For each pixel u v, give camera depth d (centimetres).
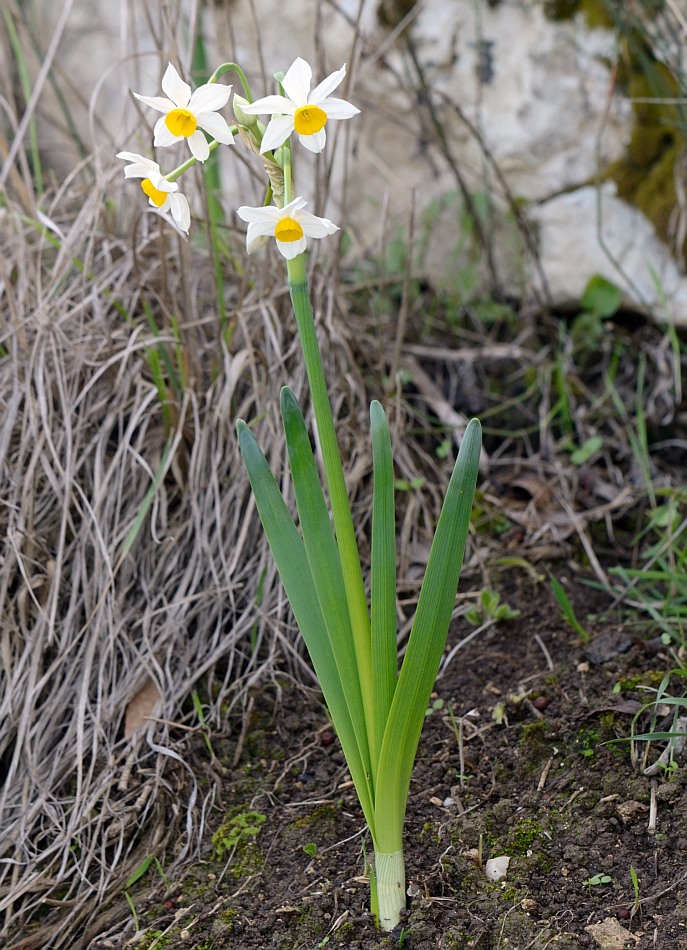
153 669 88
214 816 83
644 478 100
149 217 100
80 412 94
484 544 98
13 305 93
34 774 83
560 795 80
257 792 84
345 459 98
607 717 83
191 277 102
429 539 97
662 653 87
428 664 71
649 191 113
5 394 95
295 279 69
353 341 106
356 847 80
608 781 79
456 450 108
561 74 113
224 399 95
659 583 94
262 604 92
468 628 92
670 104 109
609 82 111
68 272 100
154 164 69
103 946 77
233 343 100
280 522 73
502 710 85
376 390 107
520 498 104
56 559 90
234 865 80
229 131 68
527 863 76
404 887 75
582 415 110
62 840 81
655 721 82
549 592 94
